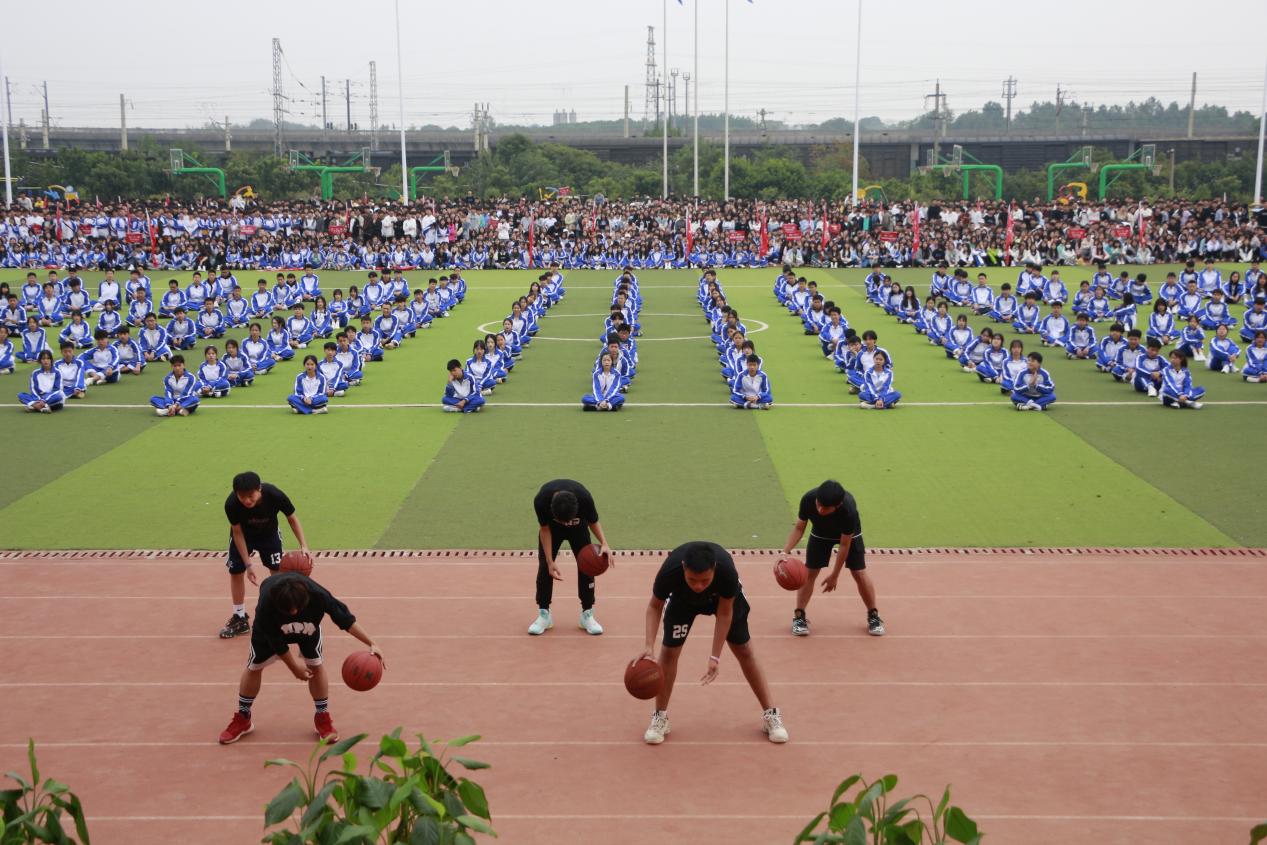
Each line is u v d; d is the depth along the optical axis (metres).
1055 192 92.38
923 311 35.31
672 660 9.67
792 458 20.16
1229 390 26.33
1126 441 21.25
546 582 12.13
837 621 12.51
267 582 9.59
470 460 20.16
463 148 110.75
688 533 15.80
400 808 5.88
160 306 40.03
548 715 10.30
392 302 38.16
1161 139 104.50
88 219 54.88
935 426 22.77
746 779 9.15
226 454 20.69
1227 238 51.91
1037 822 8.47
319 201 68.31
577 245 56.34
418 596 13.40
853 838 5.53
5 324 35.56
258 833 8.41
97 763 9.48
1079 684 10.84
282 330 31.52
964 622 12.42
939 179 92.00
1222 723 10.04
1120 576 13.89
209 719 10.29
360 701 10.59
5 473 19.39
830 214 59.34
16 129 118.12
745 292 46.31
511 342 30.88
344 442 21.61
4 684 11.01
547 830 8.39
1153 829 8.38
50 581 13.97
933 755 9.51
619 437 21.92
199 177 83.94
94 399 26.05
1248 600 13.04
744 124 192.25
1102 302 37.25
